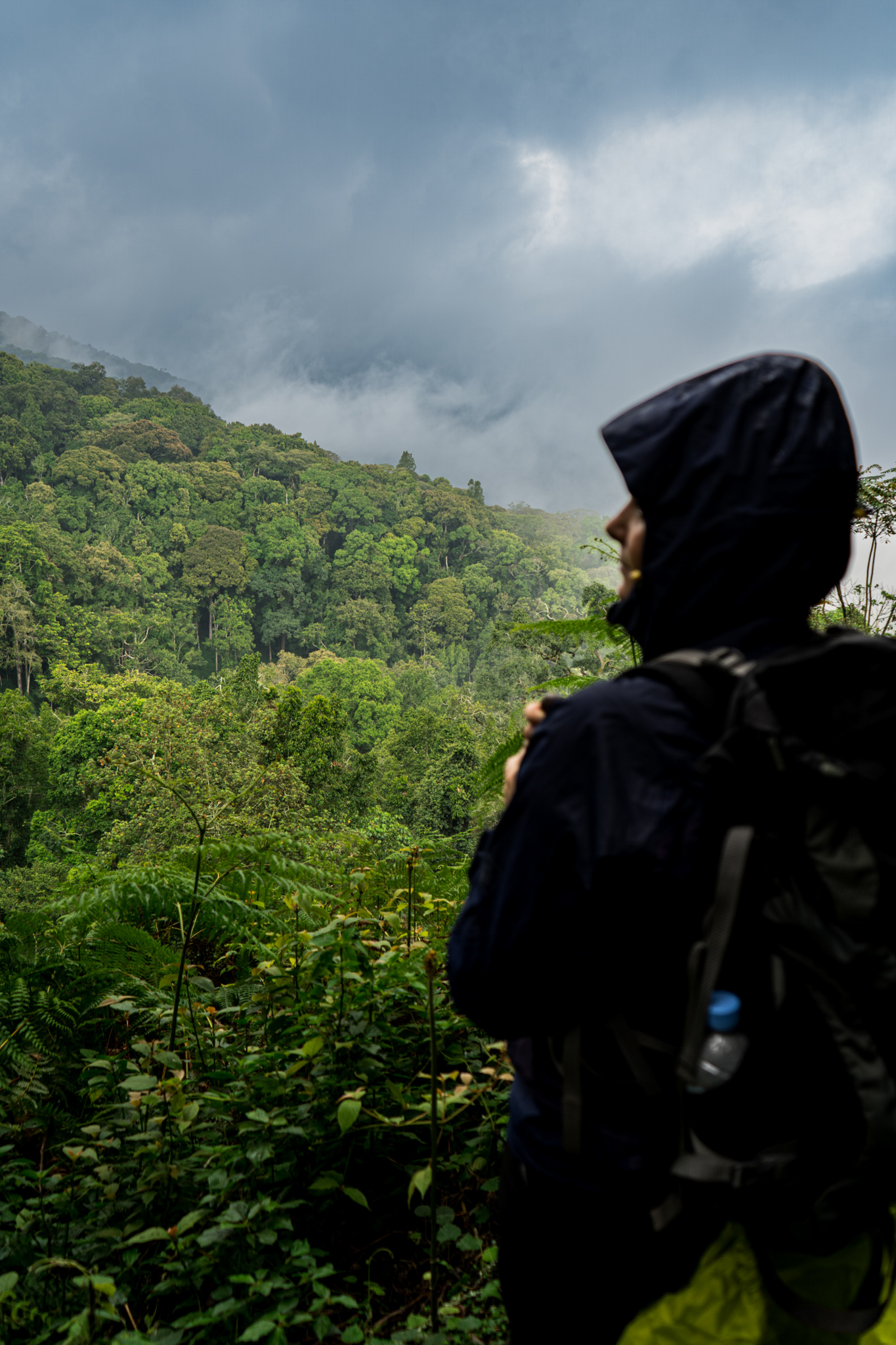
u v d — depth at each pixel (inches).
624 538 35.8
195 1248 66.9
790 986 27.0
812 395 31.9
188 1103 76.7
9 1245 69.1
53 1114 84.5
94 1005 90.9
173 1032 83.6
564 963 29.5
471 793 1275.8
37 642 3582.7
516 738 125.5
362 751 3235.7
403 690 3710.6
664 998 28.5
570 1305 31.0
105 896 114.2
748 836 27.1
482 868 32.3
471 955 31.5
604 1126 29.2
